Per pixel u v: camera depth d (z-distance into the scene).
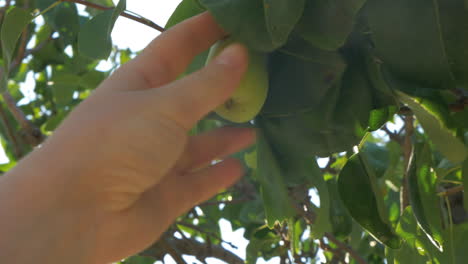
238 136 0.45
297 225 0.93
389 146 1.00
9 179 0.35
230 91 0.37
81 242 0.36
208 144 0.45
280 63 0.46
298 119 0.47
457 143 0.46
